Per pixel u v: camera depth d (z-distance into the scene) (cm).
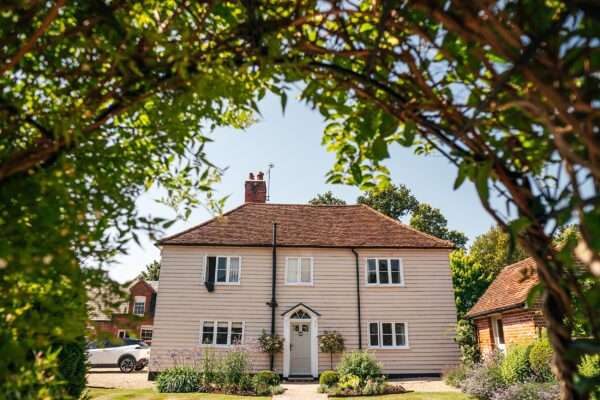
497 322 1475
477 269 2536
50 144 160
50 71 182
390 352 1562
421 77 134
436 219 4375
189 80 154
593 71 90
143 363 1866
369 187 229
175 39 163
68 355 588
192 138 254
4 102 165
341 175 232
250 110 258
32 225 148
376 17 135
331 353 1537
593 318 112
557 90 95
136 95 166
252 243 1655
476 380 1112
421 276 1664
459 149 139
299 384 1406
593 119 86
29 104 199
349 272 1659
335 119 217
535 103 96
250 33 148
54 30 190
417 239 1734
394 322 1603
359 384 1233
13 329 148
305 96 165
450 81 149
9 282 148
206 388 1256
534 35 95
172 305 1568
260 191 2044
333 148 228
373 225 1831
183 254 1630
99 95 169
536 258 121
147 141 241
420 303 1627
